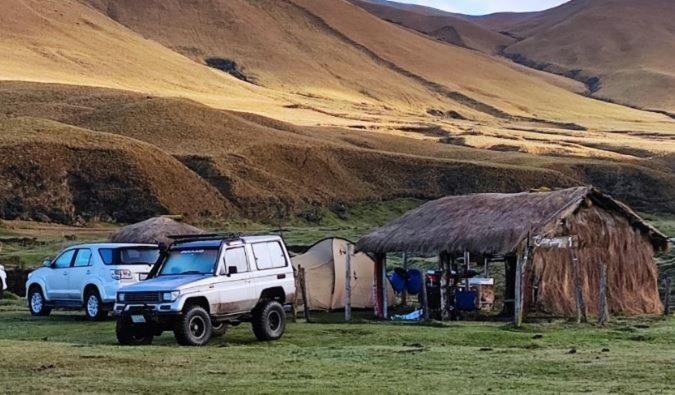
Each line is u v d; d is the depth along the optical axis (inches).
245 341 858.8
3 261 2053.4
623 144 6825.8
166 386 588.1
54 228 3299.7
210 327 821.9
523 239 1054.4
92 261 1106.7
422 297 1136.8
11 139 3779.5
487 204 1167.6
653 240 1203.2
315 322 1076.5
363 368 663.8
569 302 1110.4
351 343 849.5
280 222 3882.9
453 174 4862.2
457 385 588.4
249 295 850.8
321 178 4621.1
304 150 4781.0
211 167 4205.2
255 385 589.6
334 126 6505.9
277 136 5093.5
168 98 5295.3
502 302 1209.4
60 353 722.8
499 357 719.7
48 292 1146.0
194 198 3878.0
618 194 4968.0
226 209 3924.7
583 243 1141.1
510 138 6914.4
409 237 1153.4
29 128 3988.7
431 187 4766.2
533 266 1101.1
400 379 613.6
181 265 851.4
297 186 4443.9
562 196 1128.8
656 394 553.3
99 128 4830.2
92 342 860.6
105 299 1079.0
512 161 5378.9
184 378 619.8
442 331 932.6
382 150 5561.0
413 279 1248.2
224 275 836.6
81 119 5034.5
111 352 737.0
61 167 3715.6
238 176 4266.7
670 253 1643.7
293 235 2795.3
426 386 584.4
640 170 5147.6
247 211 3986.2
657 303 1197.1
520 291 1016.9
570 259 1127.0
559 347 802.8
